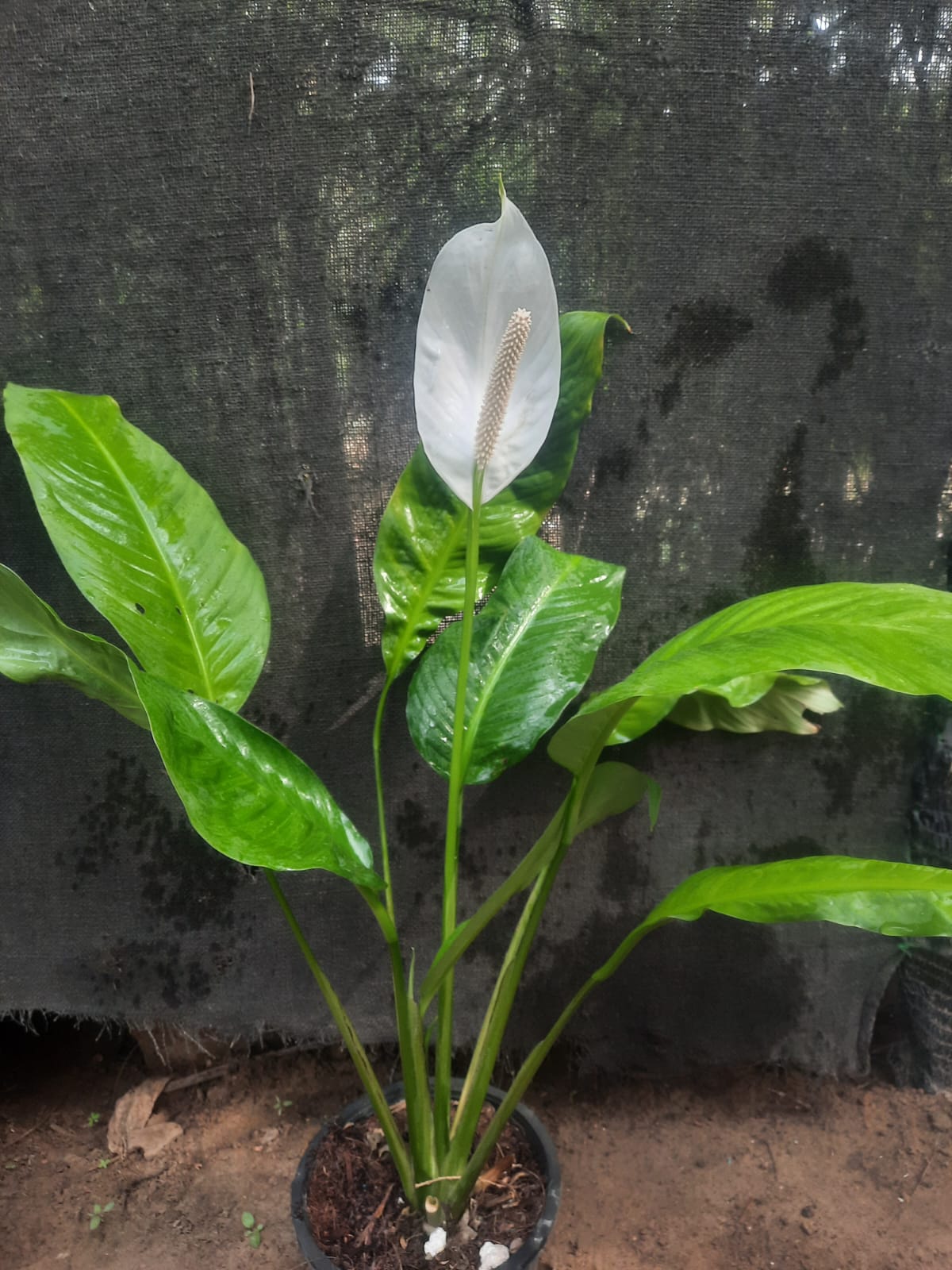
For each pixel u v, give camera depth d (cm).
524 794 87
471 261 56
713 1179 88
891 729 86
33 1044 101
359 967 90
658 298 79
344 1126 77
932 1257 80
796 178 77
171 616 64
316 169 75
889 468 82
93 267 77
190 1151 92
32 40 74
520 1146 76
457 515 73
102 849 87
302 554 83
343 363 79
